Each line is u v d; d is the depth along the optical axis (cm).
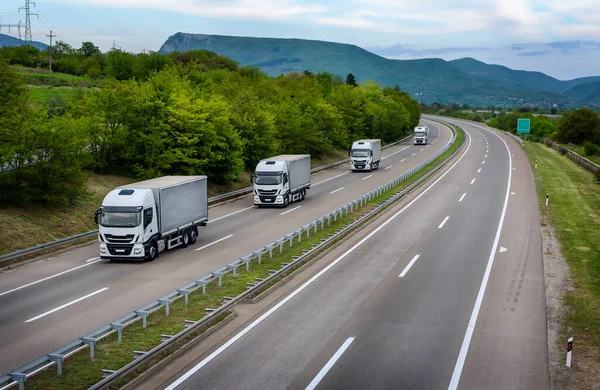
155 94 4397
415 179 5556
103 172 4234
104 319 1816
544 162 6975
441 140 10812
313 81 9269
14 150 3036
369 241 3002
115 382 1295
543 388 1321
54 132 3206
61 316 1847
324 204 4291
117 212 2559
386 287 2161
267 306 1931
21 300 2028
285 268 2297
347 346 1566
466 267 2461
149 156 4262
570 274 2372
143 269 2478
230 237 3144
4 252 2650
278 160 4200
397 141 10612
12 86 3391
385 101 11119
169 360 1466
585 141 10344
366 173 6325
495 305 1948
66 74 9838
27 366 1264
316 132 6869
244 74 9619
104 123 4500
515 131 13112
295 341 1606
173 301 1980
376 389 1303
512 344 1592
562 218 3650
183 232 2917
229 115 5153
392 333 1669
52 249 2834
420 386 1321
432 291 2109
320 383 1333
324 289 2138
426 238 3059
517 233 3184
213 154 4416
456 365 1443
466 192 4725
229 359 1479
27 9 15125
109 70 8475
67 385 1322
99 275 2380
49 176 3164
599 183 5325
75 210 3394
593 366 1466
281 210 4038
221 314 1831
